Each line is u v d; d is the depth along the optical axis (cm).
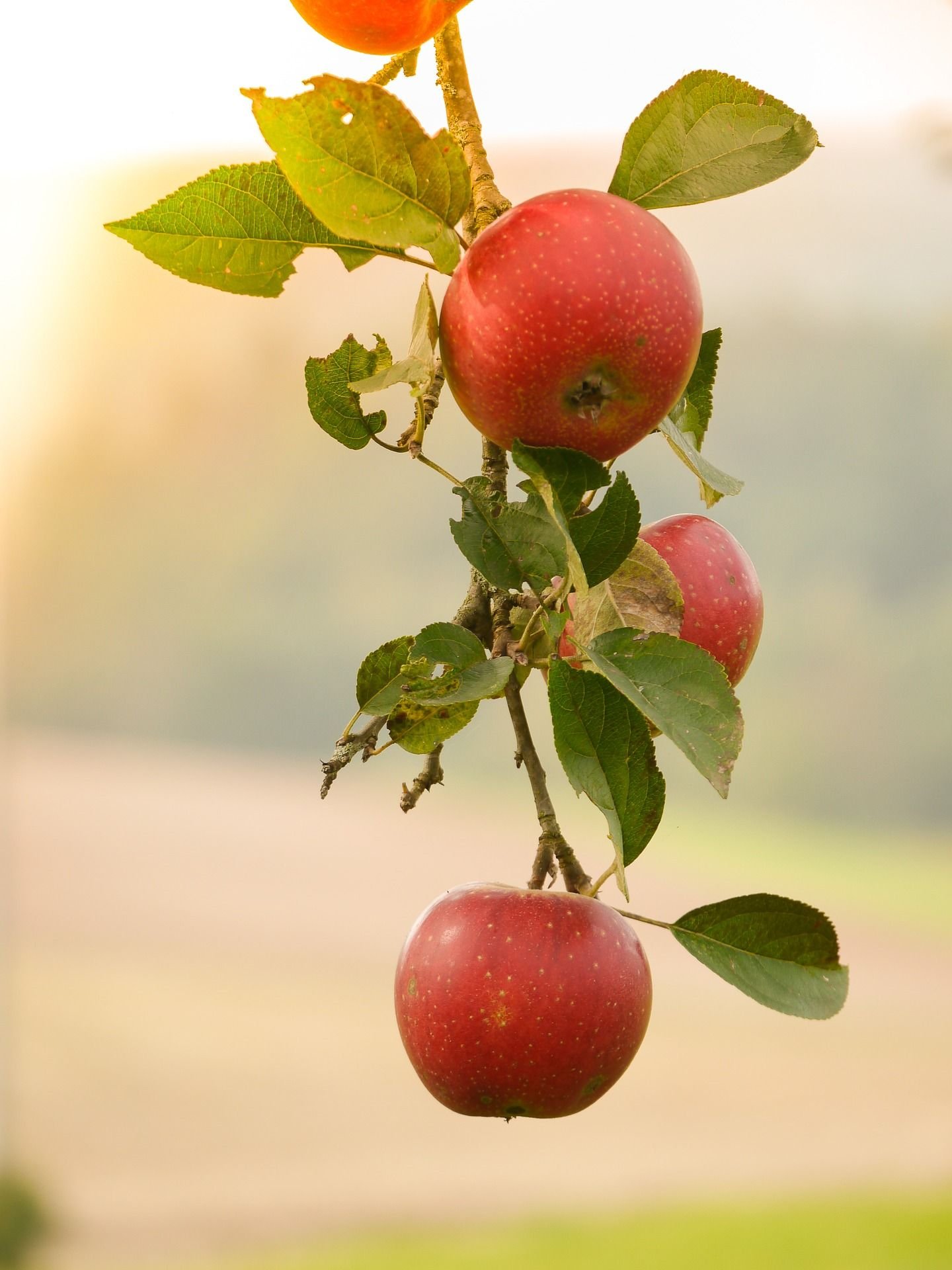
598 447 161
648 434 162
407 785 163
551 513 157
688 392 167
